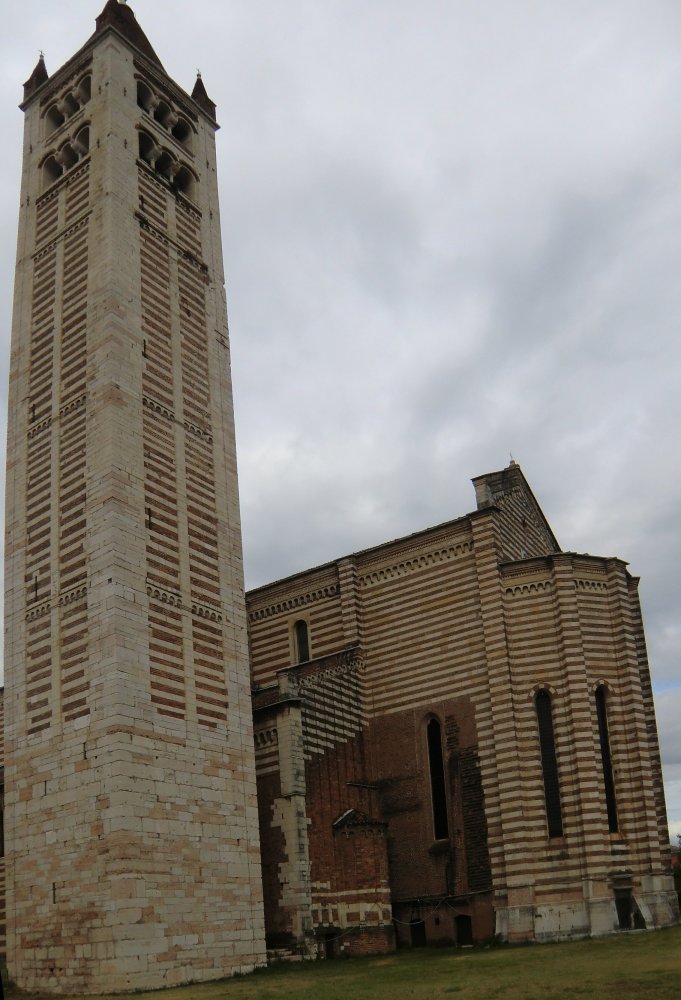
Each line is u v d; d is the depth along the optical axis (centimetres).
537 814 5025
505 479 6078
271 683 6294
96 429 4688
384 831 5291
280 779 5050
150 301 5175
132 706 4203
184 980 4019
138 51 5778
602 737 5209
